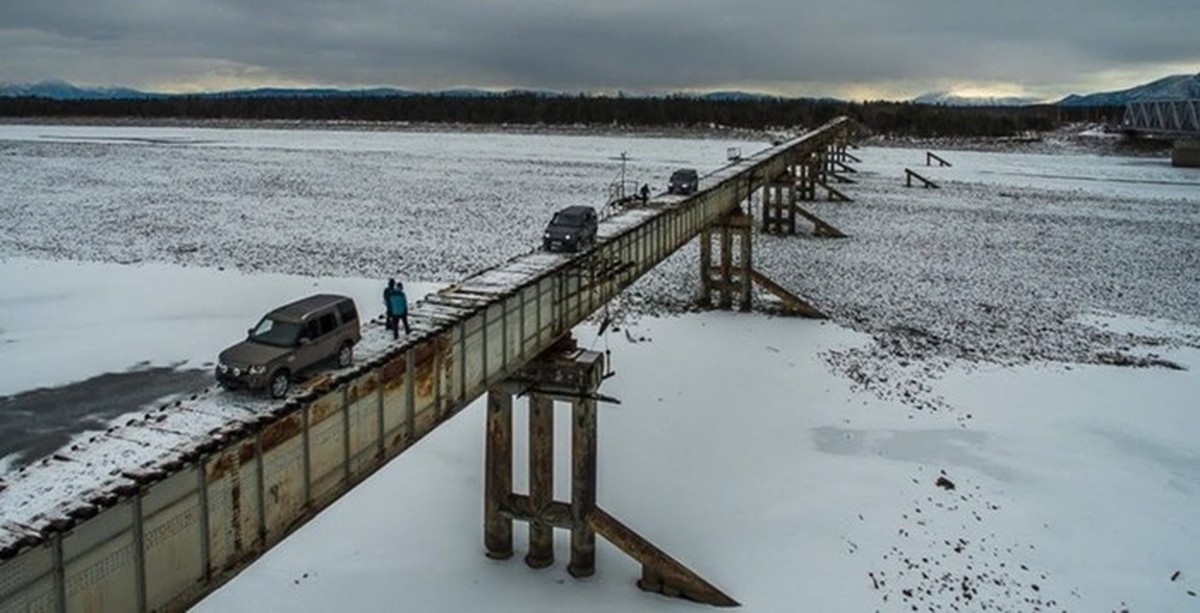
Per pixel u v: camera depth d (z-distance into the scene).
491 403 22.75
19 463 30.14
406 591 21.86
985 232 79.25
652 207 38.47
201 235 71.69
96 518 10.29
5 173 112.81
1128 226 83.75
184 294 52.44
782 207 78.94
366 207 88.56
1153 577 23.59
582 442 22.22
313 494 14.48
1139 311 52.94
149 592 11.23
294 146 171.25
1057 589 22.86
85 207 85.62
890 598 22.11
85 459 11.48
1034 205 97.69
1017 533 25.66
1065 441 32.62
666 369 38.94
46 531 9.57
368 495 26.58
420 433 17.58
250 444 12.82
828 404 35.38
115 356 41.56
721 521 25.66
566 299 24.91
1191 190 113.75
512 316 21.33
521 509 23.03
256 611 20.72
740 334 45.16
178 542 11.63
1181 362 42.97
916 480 28.78
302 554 23.25
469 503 26.42
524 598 21.86
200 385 38.00
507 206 90.31
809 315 49.16
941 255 68.25
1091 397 37.50
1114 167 148.62
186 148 160.50
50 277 56.09
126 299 51.28
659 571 22.08
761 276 49.31
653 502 26.67
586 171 126.75
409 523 25.09
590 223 28.59
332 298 16.38
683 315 48.81
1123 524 26.45
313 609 20.91
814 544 24.52
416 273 58.66
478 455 29.61
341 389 14.95
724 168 58.62
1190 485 29.28
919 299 54.34
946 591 22.52
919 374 39.75
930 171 137.25
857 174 130.25
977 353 43.50
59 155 140.00
